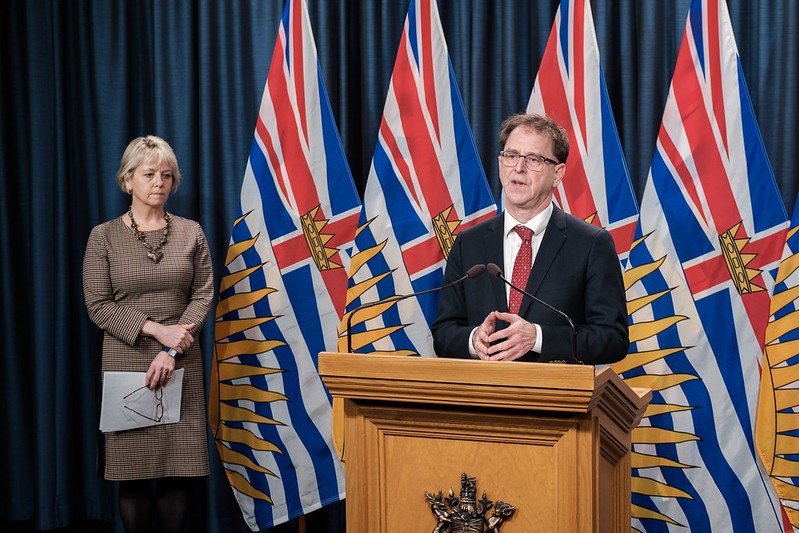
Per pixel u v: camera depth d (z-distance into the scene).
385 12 5.11
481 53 5.02
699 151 4.50
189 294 4.63
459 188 4.77
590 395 2.19
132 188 4.55
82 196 5.39
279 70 4.92
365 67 5.10
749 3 4.84
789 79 4.66
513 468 2.37
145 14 5.38
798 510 4.35
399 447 2.48
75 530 5.39
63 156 5.34
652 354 4.54
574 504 2.29
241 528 5.30
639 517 4.60
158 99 5.24
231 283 4.92
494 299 3.14
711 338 4.49
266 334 4.91
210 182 5.19
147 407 4.36
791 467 4.35
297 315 4.91
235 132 5.24
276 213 4.92
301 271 4.92
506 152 3.20
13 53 5.41
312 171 4.90
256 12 5.20
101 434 4.44
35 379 5.29
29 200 5.34
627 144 4.93
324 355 2.48
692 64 4.51
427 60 4.79
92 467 5.46
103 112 5.30
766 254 4.43
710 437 4.51
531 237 3.20
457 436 2.42
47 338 5.29
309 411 4.92
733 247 4.46
